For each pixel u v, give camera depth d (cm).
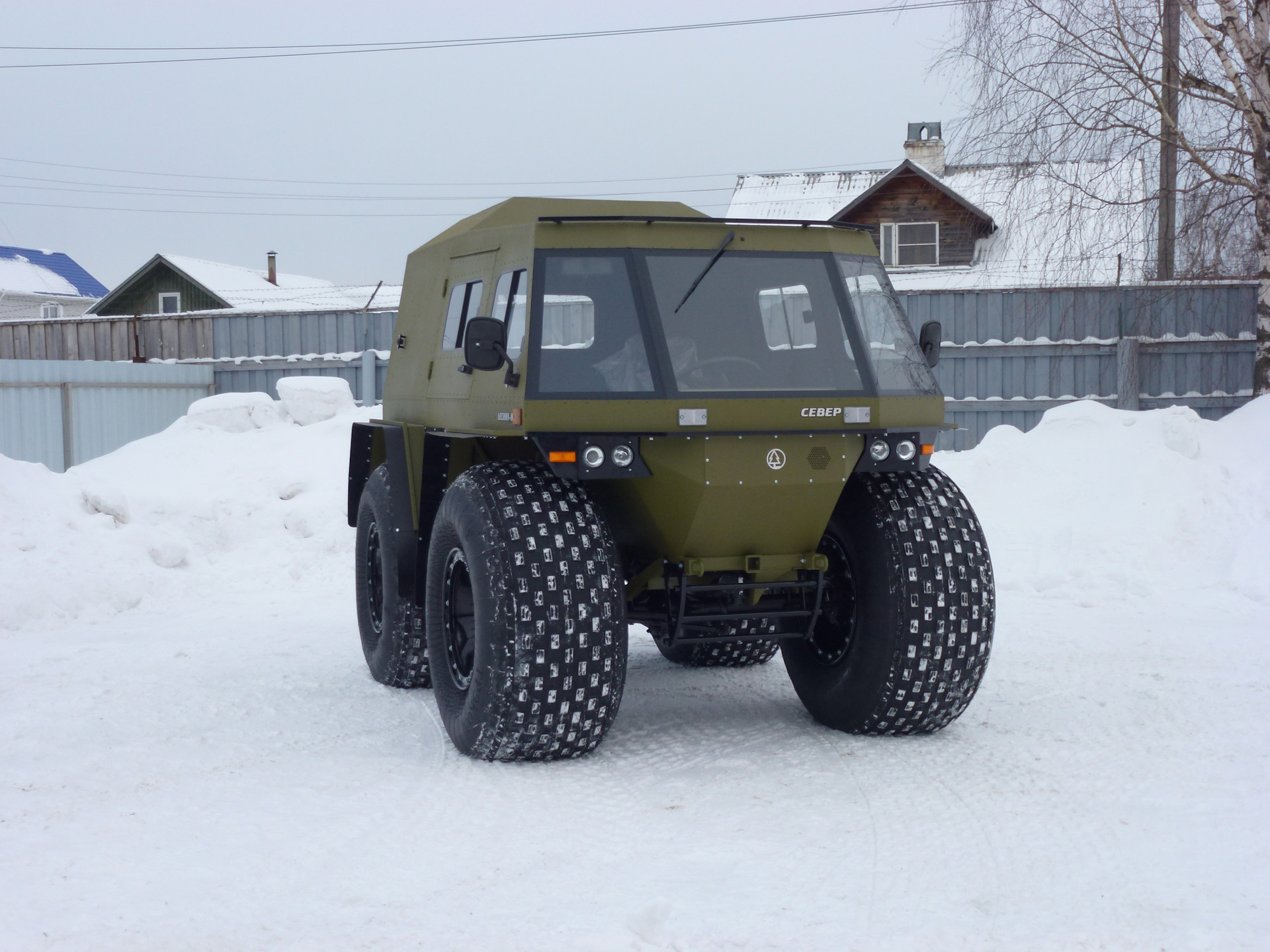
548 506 451
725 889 324
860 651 484
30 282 5834
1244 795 406
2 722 530
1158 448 1064
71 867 346
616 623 442
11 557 876
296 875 338
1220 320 1408
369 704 571
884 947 285
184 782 438
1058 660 645
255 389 1691
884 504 482
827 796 413
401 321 637
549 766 452
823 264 478
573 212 537
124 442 1634
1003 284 2114
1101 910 307
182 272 3175
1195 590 865
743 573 491
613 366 437
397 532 587
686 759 465
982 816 389
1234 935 288
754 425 437
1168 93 1302
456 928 298
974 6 1353
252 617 850
